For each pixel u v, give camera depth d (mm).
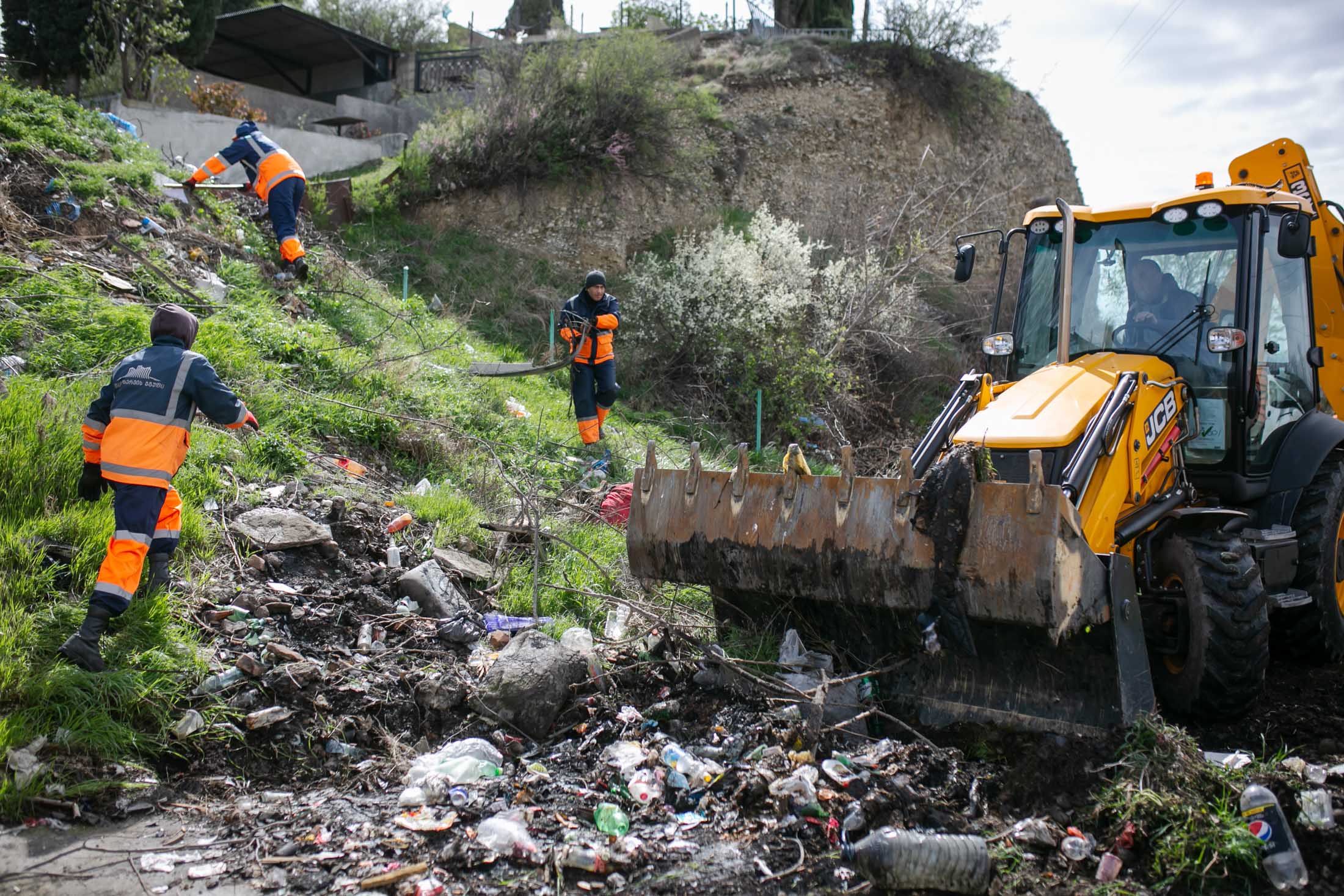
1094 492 4559
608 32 17656
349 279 11219
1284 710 5039
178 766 4047
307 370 8297
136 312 7598
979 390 5406
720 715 4520
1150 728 3875
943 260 20109
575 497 7953
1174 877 3324
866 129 21750
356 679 4641
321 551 5727
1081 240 6000
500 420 8852
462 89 20094
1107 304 5828
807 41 22734
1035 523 4051
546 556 6488
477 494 7340
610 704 4695
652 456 5129
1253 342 5371
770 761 4055
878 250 16797
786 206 19469
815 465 12195
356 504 6438
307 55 23500
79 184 9180
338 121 18312
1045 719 4262
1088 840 3539
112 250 8688
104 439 4375
